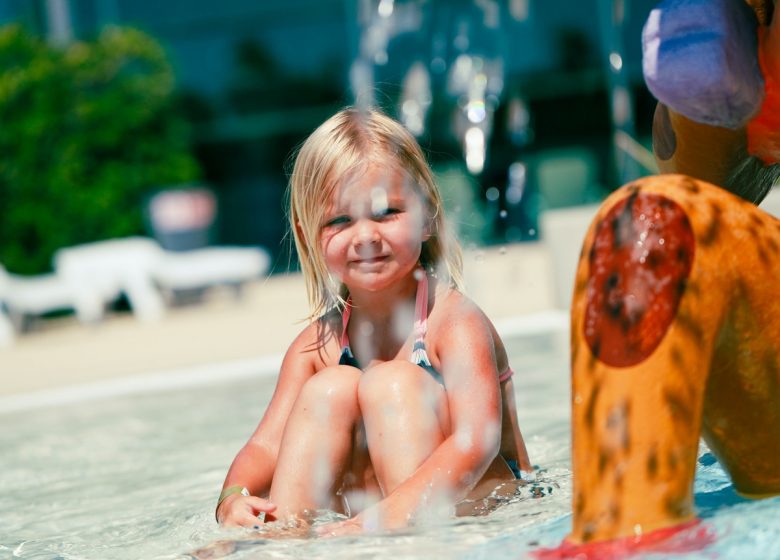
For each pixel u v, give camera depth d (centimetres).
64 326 1152
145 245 1147
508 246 1218
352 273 257
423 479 223
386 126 266
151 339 856
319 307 281
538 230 1317
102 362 744
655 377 158
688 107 185
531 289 803
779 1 177
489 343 252
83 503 311
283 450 237
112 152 1304
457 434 233
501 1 1312
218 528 236
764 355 167
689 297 160
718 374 169
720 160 205
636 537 154
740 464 179
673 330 159
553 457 302
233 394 524
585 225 681
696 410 159
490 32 1286
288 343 712
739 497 183
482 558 171
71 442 436
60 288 1105
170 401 526
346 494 241
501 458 260
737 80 180
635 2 1139
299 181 266
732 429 174
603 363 162
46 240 1266
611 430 158
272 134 1543
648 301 160
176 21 1538
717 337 163
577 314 168
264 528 226
